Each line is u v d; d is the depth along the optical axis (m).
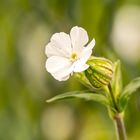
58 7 0.62
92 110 0.63
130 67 0.61
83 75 0.41
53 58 0.40
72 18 0.62
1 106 0.63
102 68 0.40
